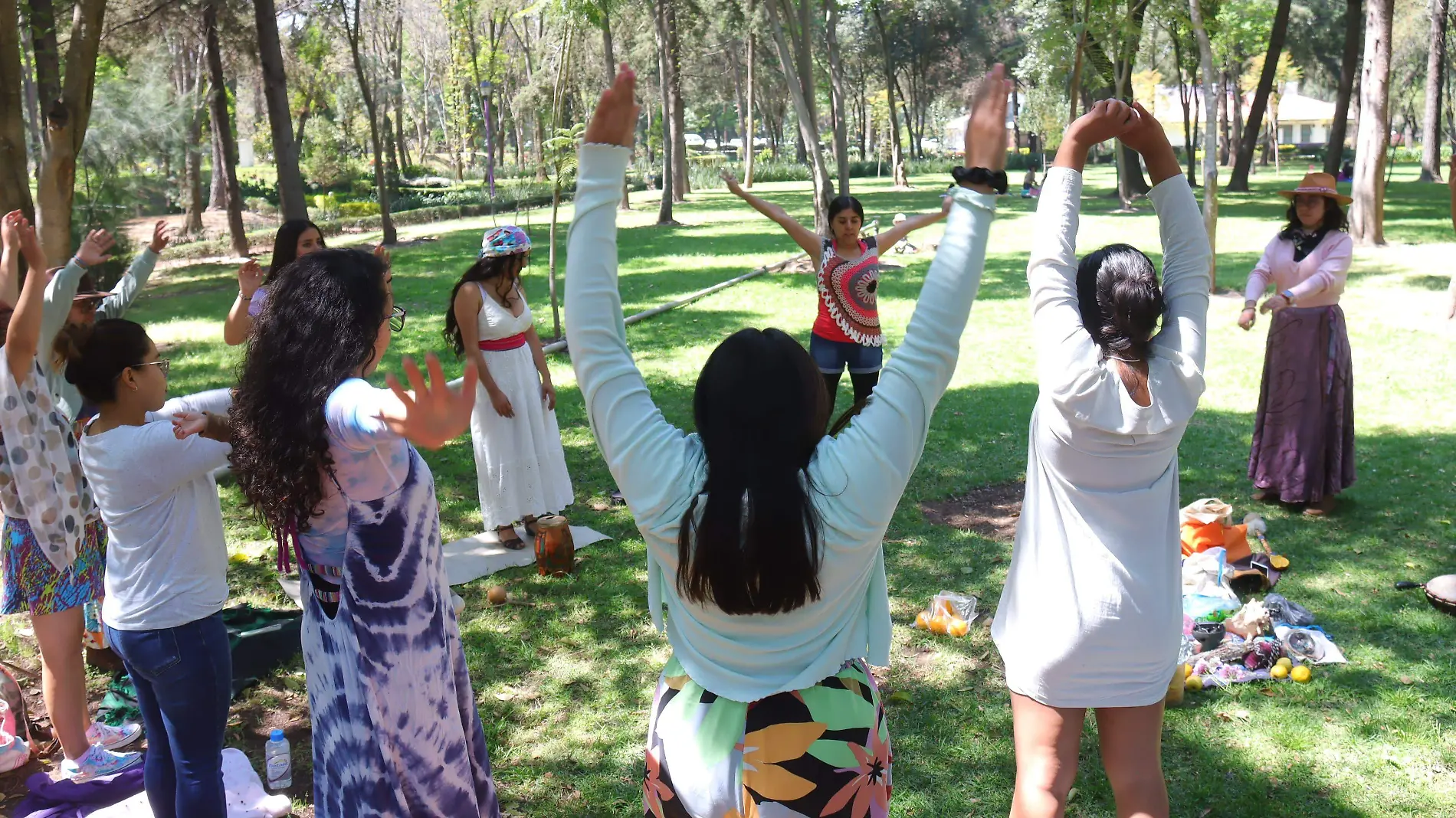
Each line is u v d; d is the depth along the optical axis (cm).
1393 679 418
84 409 366
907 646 461
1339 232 584
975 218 189
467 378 176
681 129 3875
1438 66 3697
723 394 182
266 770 372
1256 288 593
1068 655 262
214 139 4047
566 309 196
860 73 5938
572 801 355
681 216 3241
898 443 181
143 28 2208
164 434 279
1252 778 355
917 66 5994
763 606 180
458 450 793
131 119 2208
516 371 576
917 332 186
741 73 5909
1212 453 730
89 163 1916
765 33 3556
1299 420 593
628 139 196
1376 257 1734
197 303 1769
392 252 2455
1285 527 588
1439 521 589
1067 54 1427
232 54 2598
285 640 455
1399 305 1284
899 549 573
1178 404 254
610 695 426
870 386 738
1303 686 413
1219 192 3297
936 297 186
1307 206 579
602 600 521
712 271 1825
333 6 2712
